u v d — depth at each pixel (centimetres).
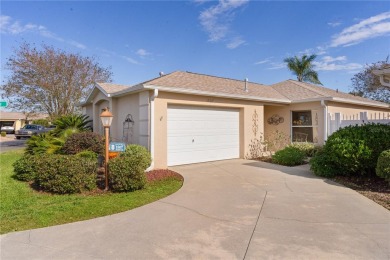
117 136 1138
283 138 1362
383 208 493
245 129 1177
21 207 513
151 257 320
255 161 1099
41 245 352
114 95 1073
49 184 611
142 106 926
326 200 545
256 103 1223
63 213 478
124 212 484
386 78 759
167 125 943
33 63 2078
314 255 320
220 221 436
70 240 367
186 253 329
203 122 1056
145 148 865
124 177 618
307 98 1245
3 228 410
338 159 726
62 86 2152
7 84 2084
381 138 683
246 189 641
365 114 987
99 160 870
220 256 321
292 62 2842
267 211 482
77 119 1242
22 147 1948
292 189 639
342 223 420
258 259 313
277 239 365
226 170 891
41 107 2200
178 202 542
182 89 918
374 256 316
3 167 983
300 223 423
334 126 1124
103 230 402
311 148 1148
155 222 433
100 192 628
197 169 911
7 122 4425
